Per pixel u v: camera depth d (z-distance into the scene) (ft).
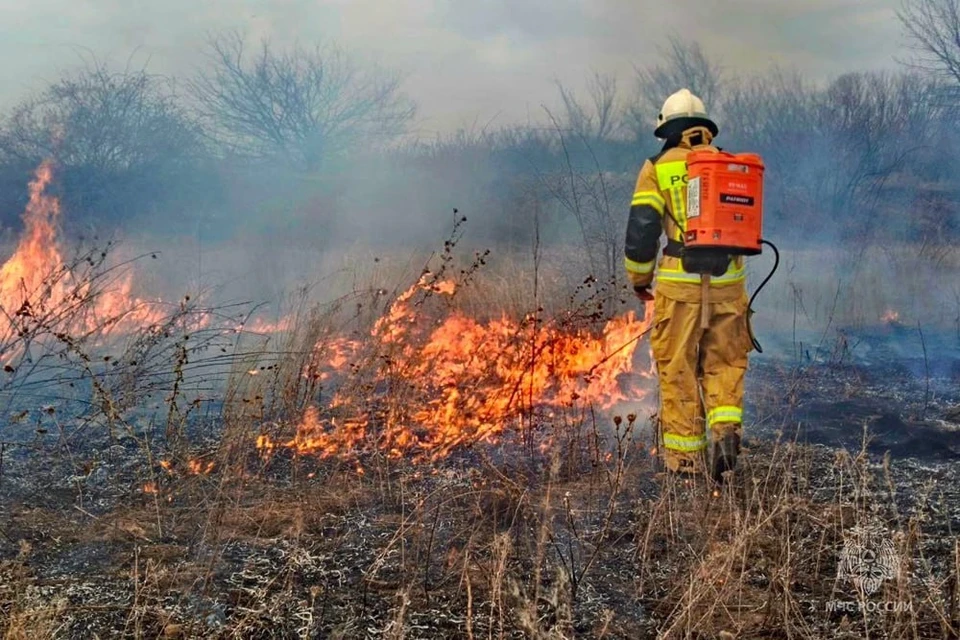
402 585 10.96
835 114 63.46
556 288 27.68
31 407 18.47
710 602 10.36
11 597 10.39
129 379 17.51
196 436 17.20
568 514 12.57
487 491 13.71
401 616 9.39
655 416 15.81
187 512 13.26
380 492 14.15
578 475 14.85
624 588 10.99
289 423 16.66
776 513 12.16
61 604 9.82
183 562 11.54
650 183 15.28
